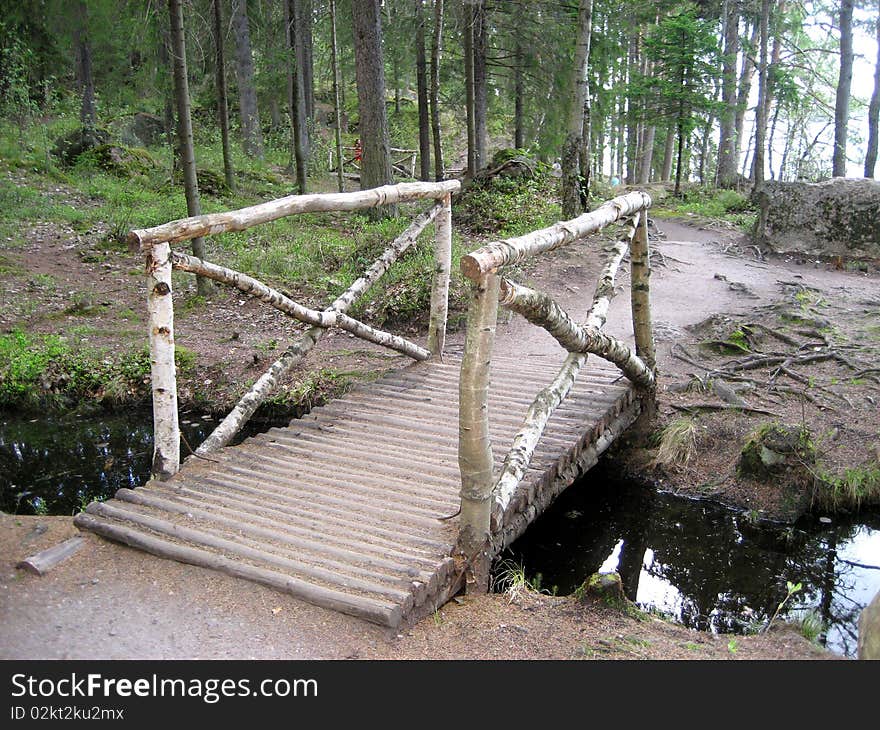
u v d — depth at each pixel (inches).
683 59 794.2
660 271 450.9
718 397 284.5
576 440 209.5
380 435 219.1
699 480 254.2
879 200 458.9
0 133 695.1
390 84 1333.7
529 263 451.8
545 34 663.8
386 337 268.8
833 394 277.4
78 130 718.5
